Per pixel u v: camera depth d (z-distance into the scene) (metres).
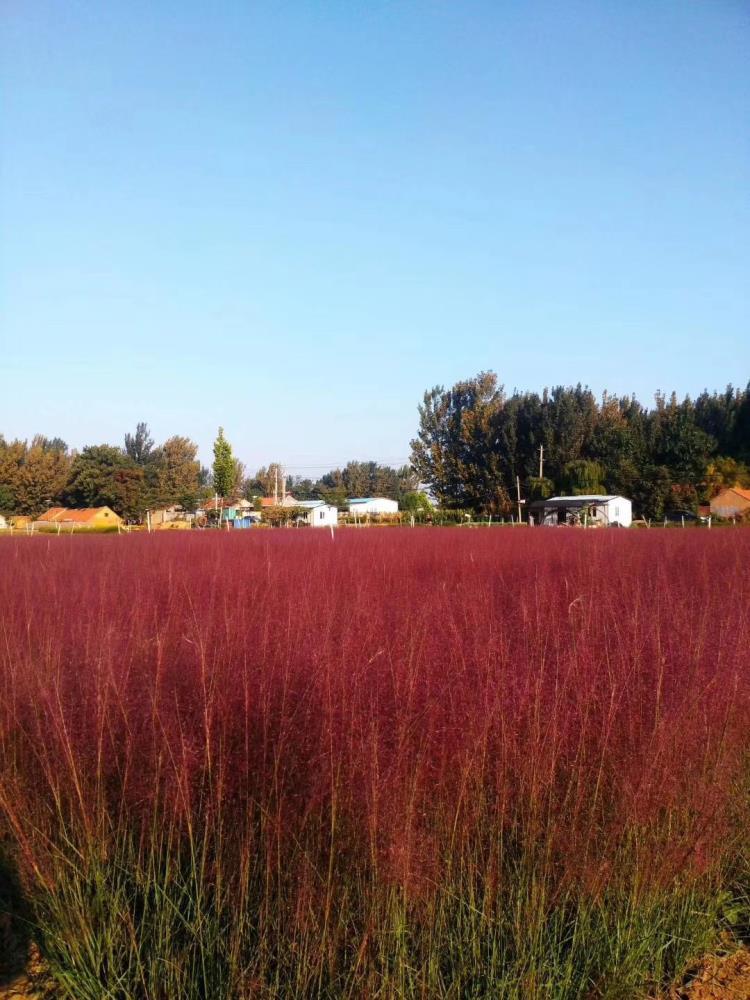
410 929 2.44
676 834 2.71
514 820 2.65
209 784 2.71
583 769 2.72
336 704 2.70
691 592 5.99
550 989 2.38
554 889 2.61
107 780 2.87
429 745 2.55
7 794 2.95
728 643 3.38
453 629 3.32
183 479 64.06
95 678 3.02
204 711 2.76
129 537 16.98
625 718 2.82
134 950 2.53
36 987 2.66
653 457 47.53
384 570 7.80
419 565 8.75
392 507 67.12
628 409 56.25
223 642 3.36
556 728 2.71
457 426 54.66
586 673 2.97
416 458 56.22
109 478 50.50
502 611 4.75
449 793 2.56
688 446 46.00
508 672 2.96
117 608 4.97
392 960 2.36
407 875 2.28
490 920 2.46
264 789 2.64
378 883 2.37
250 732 2.75
